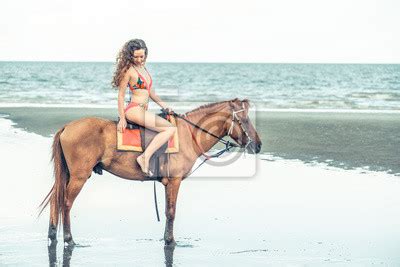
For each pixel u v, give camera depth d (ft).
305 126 83.15
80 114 95.66
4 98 135.64
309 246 31.04
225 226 35.01
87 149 29.81
